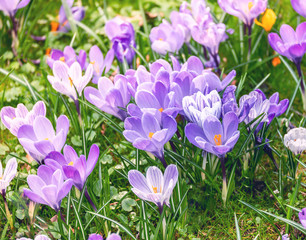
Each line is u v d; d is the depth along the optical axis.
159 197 0.97
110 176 1.17
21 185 1.16
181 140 1.13
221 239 1.07
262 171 1.17
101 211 1.06
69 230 1.02
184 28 1.31
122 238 1.08
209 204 1.10
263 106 1.08
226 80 1.09
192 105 1.03
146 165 1.18
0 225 1.11
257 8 1.25
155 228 1.05
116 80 1.09
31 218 1.06
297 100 1.31
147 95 1.04
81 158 0.98
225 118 1.00
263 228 1.08
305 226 0.97
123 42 1.25
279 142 1.22
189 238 1.07
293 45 1.14
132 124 1.02
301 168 1.18
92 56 1.24
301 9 1.20
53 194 0.98
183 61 1.34
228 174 1.13
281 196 1.10
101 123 1.27
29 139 1.03
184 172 1.11
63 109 1.29
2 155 1.23
